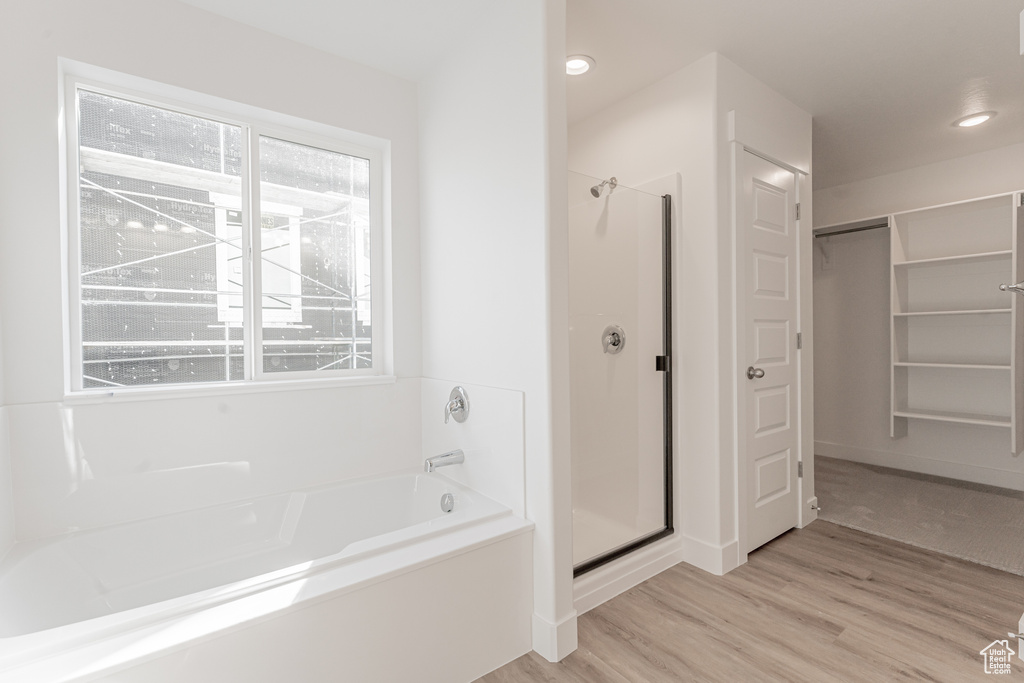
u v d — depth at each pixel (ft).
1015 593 6.89
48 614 4.74
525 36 5.82
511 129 6.09
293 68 7.00
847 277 14.05
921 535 8.87
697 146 7.73
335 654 4.38
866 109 9.43
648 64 7.82
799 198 9.34
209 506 6.36
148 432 5.99
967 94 8.86
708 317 7.63
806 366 9.45
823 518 9.77
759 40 7.22
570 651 5.70
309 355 7.57
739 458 7.83
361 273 8.07
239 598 4.16
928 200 12.48
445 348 7.61
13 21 5.22
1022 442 10.85
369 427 7.77
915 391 12.83
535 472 5.82
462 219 7.11
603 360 7.23
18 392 5.23
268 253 7.22
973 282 11.82
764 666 5.40
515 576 5.66
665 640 5.89
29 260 5.31
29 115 5.30
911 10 6.57
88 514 5.60
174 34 6.11
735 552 7.72
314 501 6.89
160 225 6.41
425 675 4.93
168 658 3.62
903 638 5.88
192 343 6.62
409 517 7.59
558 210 5.72
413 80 8.16
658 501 7.98
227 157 6.91
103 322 6.02
